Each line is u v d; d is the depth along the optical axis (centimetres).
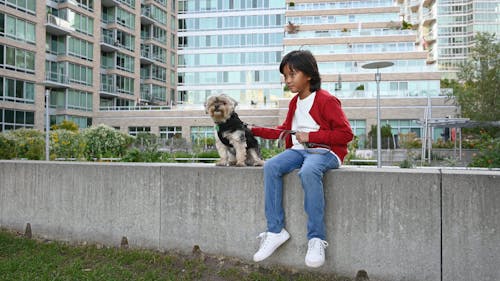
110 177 443
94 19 3994
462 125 1962
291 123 362
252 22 5475
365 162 1537
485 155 887
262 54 5438
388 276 327
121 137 1894
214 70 5531
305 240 349
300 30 5019
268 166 336
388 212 327
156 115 4312
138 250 415
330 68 4325
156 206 420
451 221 311
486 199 302
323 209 317
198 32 5591
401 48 4278
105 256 403
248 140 409
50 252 414
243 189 379
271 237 329
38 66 3344
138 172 429
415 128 3559
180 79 5612
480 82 2567
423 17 7012
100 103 4391
